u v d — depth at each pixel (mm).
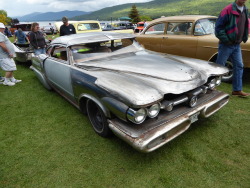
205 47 4445
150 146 1939
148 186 1960
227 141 2537
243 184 1921
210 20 4938
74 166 2277
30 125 3213
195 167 2152
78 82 2711
